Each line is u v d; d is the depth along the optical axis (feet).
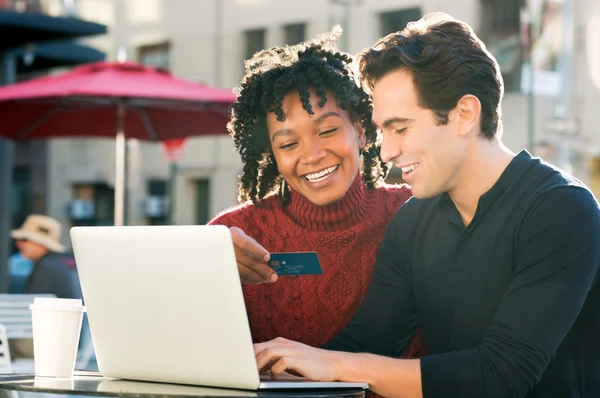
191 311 7.36
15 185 92.84
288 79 9.11
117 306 7.89
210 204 84.07
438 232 8.30
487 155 7.94
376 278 8.90
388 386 7.59
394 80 7.82
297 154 9.25
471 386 7.48
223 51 82.89
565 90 67.36
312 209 9.47
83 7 88.99
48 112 26.86
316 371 7.59
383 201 9.59
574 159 66.64
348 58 9.37
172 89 24.79
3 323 19.67
